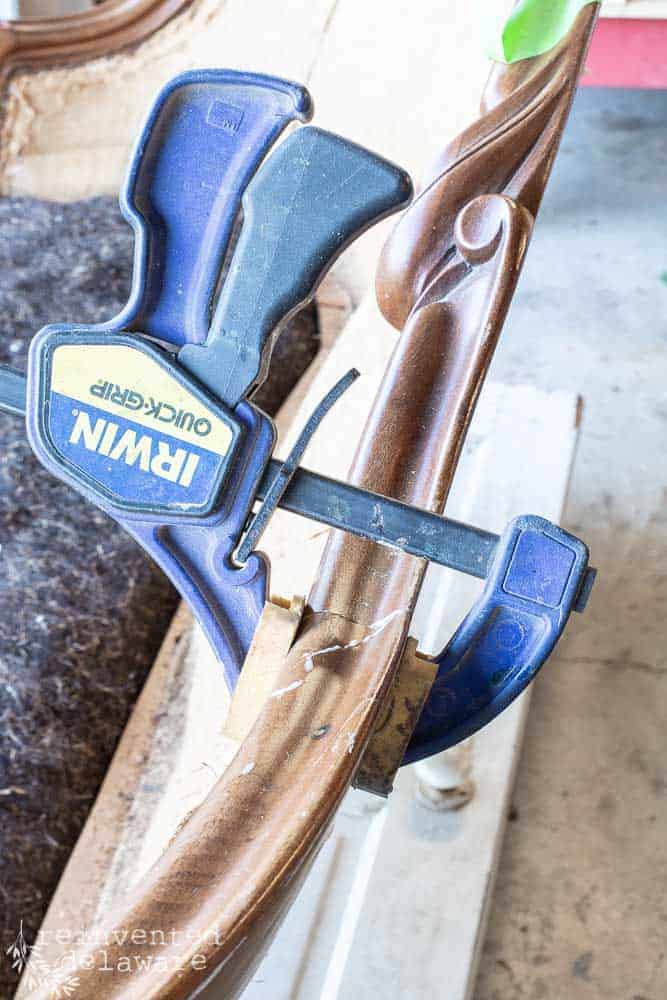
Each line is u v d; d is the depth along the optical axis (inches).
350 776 18.2
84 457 19.9
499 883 53.8
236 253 19.1
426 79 49.1
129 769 40.2
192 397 19.3
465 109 45.1
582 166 112.5
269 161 18.6
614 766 58.7
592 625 66.1
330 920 41.9
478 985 50.1
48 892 36.8
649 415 82.0
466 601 51.7
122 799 39.1
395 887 44.8
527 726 60.6
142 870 34.9
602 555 70.6
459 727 22.7
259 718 19.8
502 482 60.2
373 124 52.0
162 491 19.9
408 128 50.3
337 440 39.2
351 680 20.8
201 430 19.4
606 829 56.0
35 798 38.2
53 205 65.9
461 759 49.8
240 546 20.6
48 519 47.2
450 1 47.9
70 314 56.8
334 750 18.5
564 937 51.7
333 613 22.4
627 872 54.1
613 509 74.1
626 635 65.4
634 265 98.3
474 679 22.1
